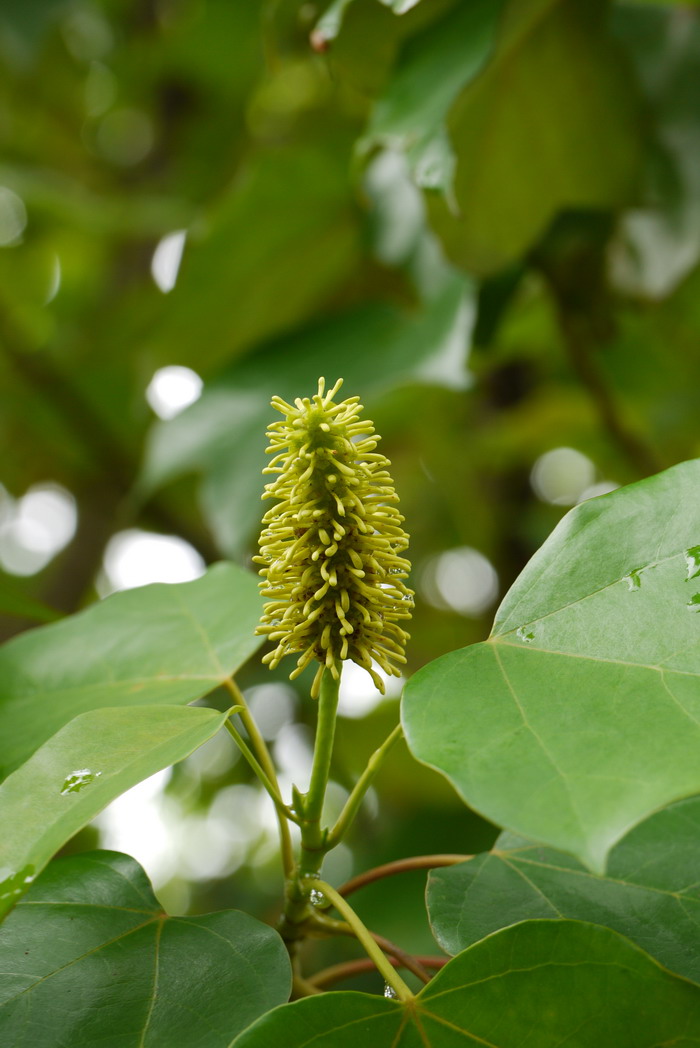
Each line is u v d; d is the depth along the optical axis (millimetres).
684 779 489
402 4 632
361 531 536
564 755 499
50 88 1513
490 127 742
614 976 520
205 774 1446
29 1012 529
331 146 951
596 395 958
